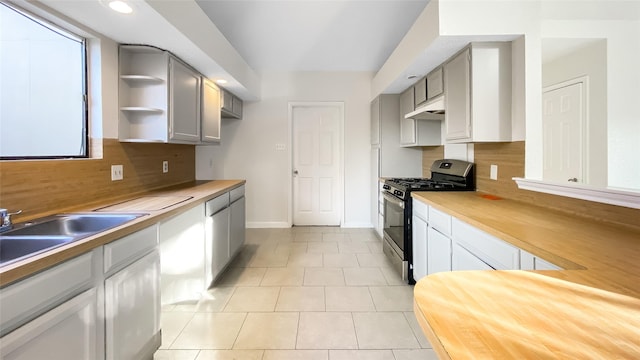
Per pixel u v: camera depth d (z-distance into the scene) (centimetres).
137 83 237
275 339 191
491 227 148
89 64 204
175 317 218
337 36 391
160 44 224
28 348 96
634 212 141
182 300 240
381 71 398
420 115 322
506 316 69
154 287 168
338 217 493
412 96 362
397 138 421
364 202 482
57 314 106
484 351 56
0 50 158
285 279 285
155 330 169
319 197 492
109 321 132
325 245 390
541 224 154
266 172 478
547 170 218
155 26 195
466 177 284
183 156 337
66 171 180
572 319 68
